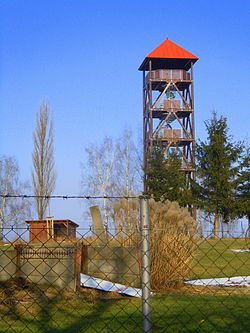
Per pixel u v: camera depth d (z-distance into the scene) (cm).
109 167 4888
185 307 884
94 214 1230
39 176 4225
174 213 1165
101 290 1035
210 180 4075
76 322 780
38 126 4369
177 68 4534
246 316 800
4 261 1043
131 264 1046
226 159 4062
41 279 1050
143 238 446
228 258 1205
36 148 4297
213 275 1185
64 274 1054
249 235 538
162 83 4388
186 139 4244
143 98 4512
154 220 1129
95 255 1091
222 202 4012
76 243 1027
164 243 1106
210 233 649
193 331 699
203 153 4150
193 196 4081
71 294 1005
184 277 1127
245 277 1183
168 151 4212
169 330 706
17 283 1031
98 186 4797
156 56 4359
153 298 959
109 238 1102
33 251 1030
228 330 702
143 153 4512
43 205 4044
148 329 439
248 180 4100
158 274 1084
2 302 913
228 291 1065
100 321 785
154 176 4106
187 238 1142
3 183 4959
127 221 1138
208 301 948
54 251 1048
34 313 849
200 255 1172
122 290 1018
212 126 4159
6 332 715
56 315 833
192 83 4319
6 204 3853
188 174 4234
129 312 853
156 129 4256
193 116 4266
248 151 4128
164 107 4266
